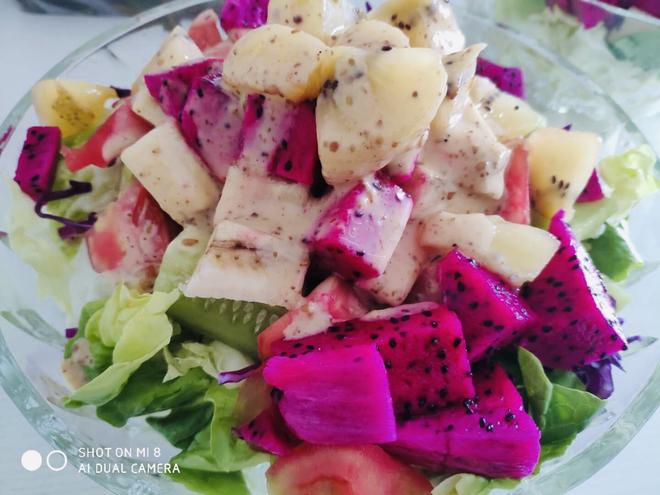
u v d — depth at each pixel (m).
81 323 0.19
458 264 0.17
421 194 0.18
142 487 0.17
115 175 0.20
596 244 0.21
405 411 0.16
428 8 0.19
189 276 0.18
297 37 0.17
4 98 0.29
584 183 0.20
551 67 0.24
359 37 0.18
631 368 0.19
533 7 0.30
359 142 0.16
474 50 0.18
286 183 0.18
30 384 0.18
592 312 0.18
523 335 0.18
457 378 0.16
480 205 0.19
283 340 0.17
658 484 0.21
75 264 0.20
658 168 0.22
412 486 0.16
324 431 0.16
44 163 0.20
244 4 0.23
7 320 0.18
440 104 0.17
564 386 0.18
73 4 0.33
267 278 0.17
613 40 0.29
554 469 0.17
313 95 0.17
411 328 0.16
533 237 0.18
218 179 0.19
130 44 0.23
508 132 0.21
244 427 0.17
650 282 0.21
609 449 0.17
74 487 0.20
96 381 0.17
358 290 0.18
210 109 0.18
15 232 0.20
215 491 0.17
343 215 0.17
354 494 0.16
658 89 0.30
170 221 0.20
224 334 0.18
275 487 0.16
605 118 0.23
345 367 0.15
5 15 0.32
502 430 0.16
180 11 0.24
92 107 0.22
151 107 0.19
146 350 0.17
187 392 0.18
